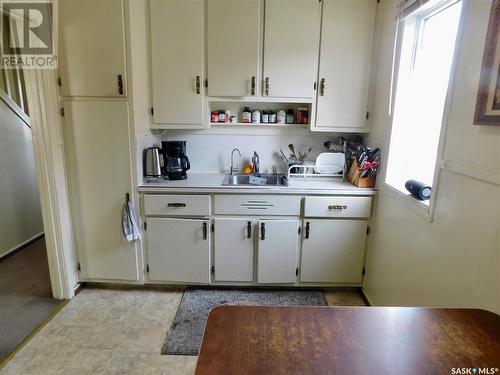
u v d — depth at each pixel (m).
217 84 2.32
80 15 2.02
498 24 1.09
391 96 2.03
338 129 2.42
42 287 2.48
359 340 0.87
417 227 1.67
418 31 1.89
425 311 1.01
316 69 2.32
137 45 2.14
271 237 2.30
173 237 2.32
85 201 2.28
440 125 1.64
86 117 2.15
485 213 1.17
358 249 2.36
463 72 1.32
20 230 3.17
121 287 2.49
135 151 2.19
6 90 3.00
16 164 3.11
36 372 1.66
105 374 1.66
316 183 2.41
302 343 0.85
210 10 2.22
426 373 0.76
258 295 2.42
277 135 2.71
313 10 2.23
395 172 2.08
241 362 0.78
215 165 2.77
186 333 1.98
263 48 2.28
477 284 1.20
